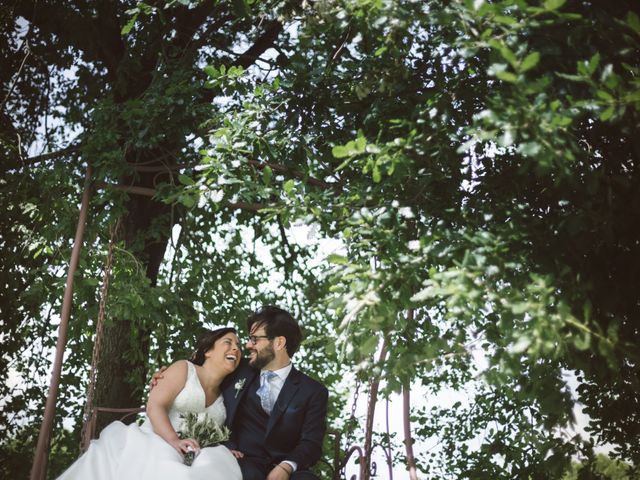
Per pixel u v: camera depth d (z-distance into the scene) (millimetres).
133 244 6668
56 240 6293
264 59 7105
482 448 5723
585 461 4012
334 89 4926
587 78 2967
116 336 6688
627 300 3699
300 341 4504
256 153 4840
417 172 4059
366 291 3514
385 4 3572
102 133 5375
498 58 3098
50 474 7660
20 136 6926
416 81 4488
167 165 5414
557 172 3828
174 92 5512
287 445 4258
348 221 3805
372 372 3645
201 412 4195
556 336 3100
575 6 3398
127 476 3693
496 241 3412
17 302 6645
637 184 3846
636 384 4074
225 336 4422
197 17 6879
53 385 4500
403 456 7527
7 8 6699
